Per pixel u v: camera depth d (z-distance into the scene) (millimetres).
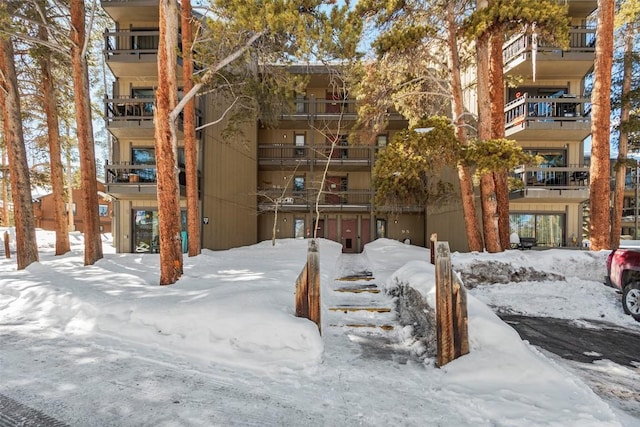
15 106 10039
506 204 10172
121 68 14414
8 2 10273
